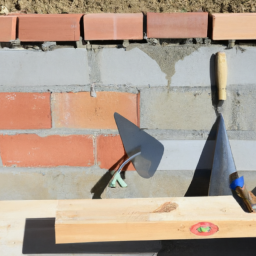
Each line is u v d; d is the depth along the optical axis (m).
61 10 1.18
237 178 1.09
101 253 1.19
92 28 1.03
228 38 1.04
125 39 1.05
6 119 1.14
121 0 1.18
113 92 1.12
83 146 1.19
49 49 1.07
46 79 1.11
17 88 1.11
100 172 1.22
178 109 1.14
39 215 1.10
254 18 1.02
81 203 0.97
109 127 1.16
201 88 1.12
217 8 1.17
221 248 1.22
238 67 1.09
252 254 1.21
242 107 1.14
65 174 1.23
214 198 0.99
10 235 1.10
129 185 1.24
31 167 1.21
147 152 1.18
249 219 0.90
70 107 1.14
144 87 1.12
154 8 1.18
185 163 1.21
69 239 0.91
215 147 1.14
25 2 1.19
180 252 1.21
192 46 1.07
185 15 1.03
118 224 0.90
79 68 1.09
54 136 1.17
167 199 0.98
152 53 1.08
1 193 1.25
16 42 1.06
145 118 1.15
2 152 1.19
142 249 1.21
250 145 1.18
